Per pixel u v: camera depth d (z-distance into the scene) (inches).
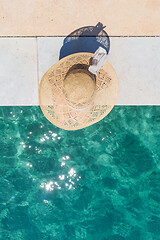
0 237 107.4
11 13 94.5
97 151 104.0
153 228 106.2
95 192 105.7
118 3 93.4
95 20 95.8
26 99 101.3
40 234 106.7
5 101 101.0
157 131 103.3
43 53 99.0
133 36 98.3
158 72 100.1
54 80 90.6
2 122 103.3
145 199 106.0
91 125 102.3
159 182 105.3
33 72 100.1
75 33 97.6
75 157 104.3
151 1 93.0
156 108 101.9
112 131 103.1
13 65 99.6
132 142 103.8
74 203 105.9
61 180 104.9
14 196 105.4
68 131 102.8
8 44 98.4
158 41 99.0
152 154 104.1
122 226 106.5
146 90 100.7
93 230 106.6
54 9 94.2
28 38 98.0
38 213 106.0
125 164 104.6
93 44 98.5
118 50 99.1
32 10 94.3
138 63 99.7
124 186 105.5
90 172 104.8
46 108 92.7
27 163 104.6
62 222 106.3
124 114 102.3
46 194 105.3
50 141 103.8
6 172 104.8
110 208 106.3
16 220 106.3
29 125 103.3
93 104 92.5
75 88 80.3
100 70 90.7
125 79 100.3
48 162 104.6
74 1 93.1
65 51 99.0
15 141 104.0
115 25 96.7
